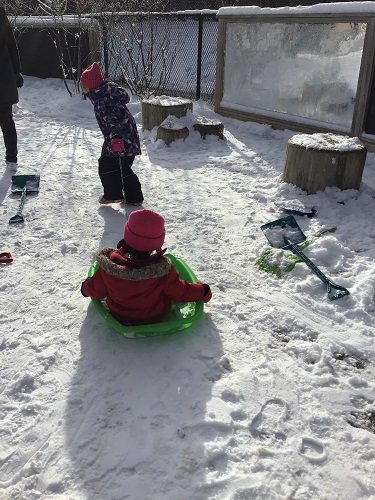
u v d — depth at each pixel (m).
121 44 6.42
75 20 6.61
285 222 2.70
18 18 7.13
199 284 1.95
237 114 5.26
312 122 4.53
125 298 1.81
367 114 4.08
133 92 6.25
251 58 4.96
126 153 2.88
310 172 3.14
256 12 4.70
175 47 6.06
